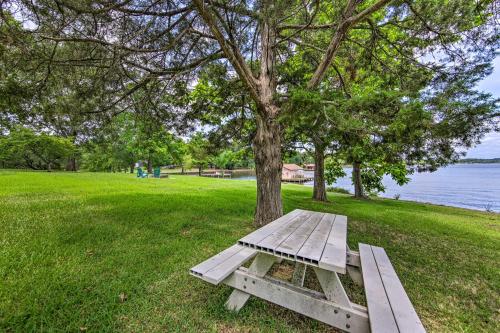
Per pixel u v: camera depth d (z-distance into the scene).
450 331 1.97
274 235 2.20
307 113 2.84
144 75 4.68
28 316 1.80
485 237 5.14
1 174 13.41
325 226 2.58
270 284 1.89
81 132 5.07
